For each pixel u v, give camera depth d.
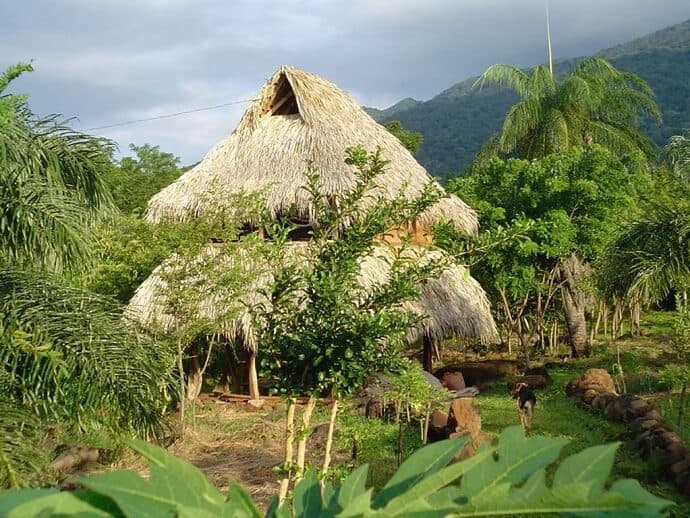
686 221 11.50
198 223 11.48
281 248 5.63
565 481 0.81
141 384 6.07
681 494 7.38
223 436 11.08
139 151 29.86
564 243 16.20
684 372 10.12
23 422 5.57
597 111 25.67
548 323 20.44
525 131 24.62
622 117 25.81
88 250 6.58
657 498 0.77
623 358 16.58
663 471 7.89
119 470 0.79
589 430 10.34
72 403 5.92
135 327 6.55
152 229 12.14
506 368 16.41
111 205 7.72
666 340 19.00
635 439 9.09
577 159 17.33
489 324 15.15
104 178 7.72
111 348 5.98
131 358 6.09
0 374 5.55
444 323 14.28
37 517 0.71
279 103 15.41
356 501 0.79
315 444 9.68
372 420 8.88
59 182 6.99
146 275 13.23
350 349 5.14
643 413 10.28
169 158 30.16
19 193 6.19
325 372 5.26
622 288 12.23
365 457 8.55
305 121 14.65
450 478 0.83
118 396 5.92
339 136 14.27
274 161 14.23
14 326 5.64
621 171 17.11
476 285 15.84
